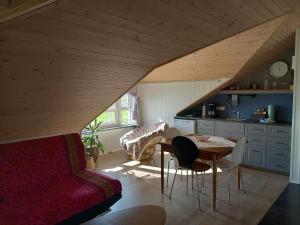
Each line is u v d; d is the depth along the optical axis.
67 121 3.62
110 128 5.90
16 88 2.36
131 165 4.90
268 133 4.58
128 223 2.16
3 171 2.58
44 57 2.11
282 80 4.90
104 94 3.41
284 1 2.79
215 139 3.64
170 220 2.88
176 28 2.43
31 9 1.49
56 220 2.25
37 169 2.83
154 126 5.64
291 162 4.06
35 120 3.11
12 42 1.78
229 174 4.38
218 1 2.27
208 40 2.94
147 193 3.61
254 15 2.81
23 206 2.34
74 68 2.48
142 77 3.42
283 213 3.04
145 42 2.50
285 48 4.67
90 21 1.86
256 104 5.25
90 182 2.87
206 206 3.21
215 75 5.06
